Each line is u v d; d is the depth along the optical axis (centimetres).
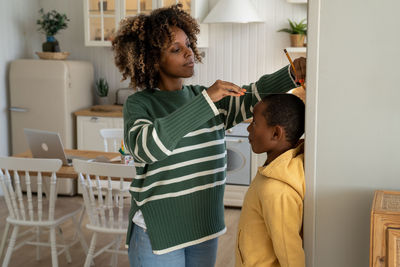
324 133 125
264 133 142
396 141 121
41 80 486
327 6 120
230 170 450
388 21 117
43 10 554
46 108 488
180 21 166
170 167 158
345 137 123
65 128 488
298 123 140
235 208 460
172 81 170
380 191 121
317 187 127
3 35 497
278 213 126
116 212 313
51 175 304
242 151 443
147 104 162
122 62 171
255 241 136
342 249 128
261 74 494
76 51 551
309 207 128
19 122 498
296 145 144
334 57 121
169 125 138
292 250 126
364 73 120
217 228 171
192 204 163
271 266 136
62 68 482
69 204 331
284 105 139
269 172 130
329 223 127
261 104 144
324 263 129
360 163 123
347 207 126
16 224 302
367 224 125
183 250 168
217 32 500
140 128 145
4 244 329
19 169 291
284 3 479
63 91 483
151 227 162
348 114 122
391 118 120
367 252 126
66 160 319
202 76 509
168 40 159
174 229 163
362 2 118
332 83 122
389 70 119
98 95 548
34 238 378
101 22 495
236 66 500
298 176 128
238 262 143
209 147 164
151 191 162
